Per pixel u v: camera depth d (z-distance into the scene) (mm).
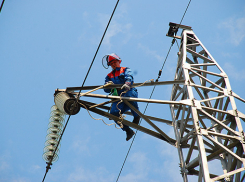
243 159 11273
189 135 12977
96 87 12125
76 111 11867
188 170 12719
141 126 13109
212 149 13578
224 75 14797
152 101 12320
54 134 11508
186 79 13711
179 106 15406
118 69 12531
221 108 13953
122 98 12078
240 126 12375
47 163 10797
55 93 12102
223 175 10555
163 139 13789
